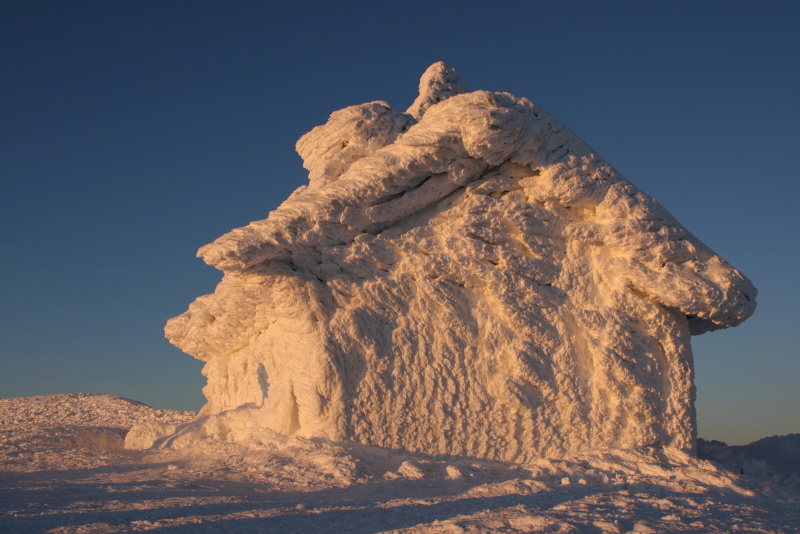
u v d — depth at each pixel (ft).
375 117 48.32
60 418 70.44
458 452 38.65
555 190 41.98
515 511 22.77
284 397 39.55
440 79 53.06
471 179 42.57
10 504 23.03
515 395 39.32
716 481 34.09
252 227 39.11
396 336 39.68
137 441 45.73
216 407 51.78
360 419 38.19
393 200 41.04
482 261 41.29
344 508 24.30
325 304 39.40
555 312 41.29
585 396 40.37
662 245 41.96
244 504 24.45
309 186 48.91
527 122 41.27
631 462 37.14
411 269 40.73
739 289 42.22
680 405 41.52
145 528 19.72
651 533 20.61
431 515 22.63
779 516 26.50
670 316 42.39
